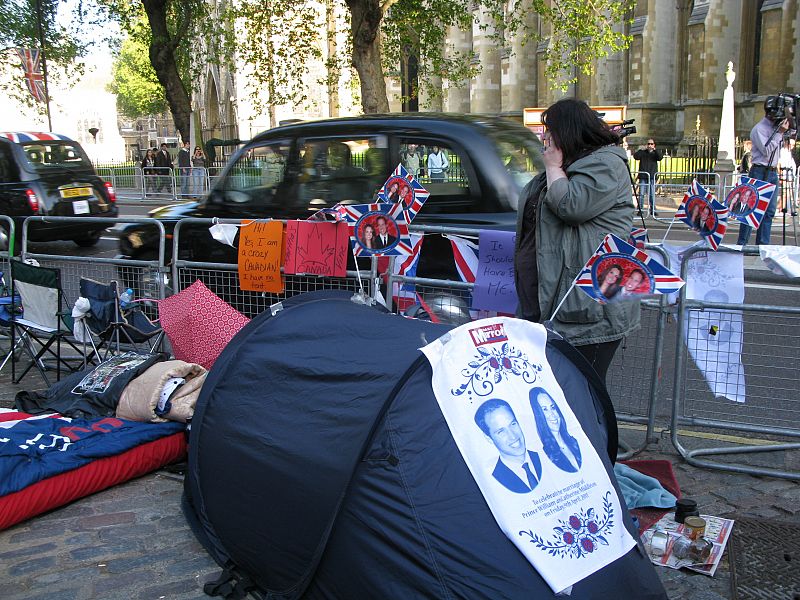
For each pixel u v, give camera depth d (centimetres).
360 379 319
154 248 778
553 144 393
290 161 689
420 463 289
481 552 276
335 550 301
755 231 1333
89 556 378
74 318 605
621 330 403
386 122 639
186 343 578
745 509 423
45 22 3388
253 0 2991
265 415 343
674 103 3666
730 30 3381
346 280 591
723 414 558
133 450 459
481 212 576
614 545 300
